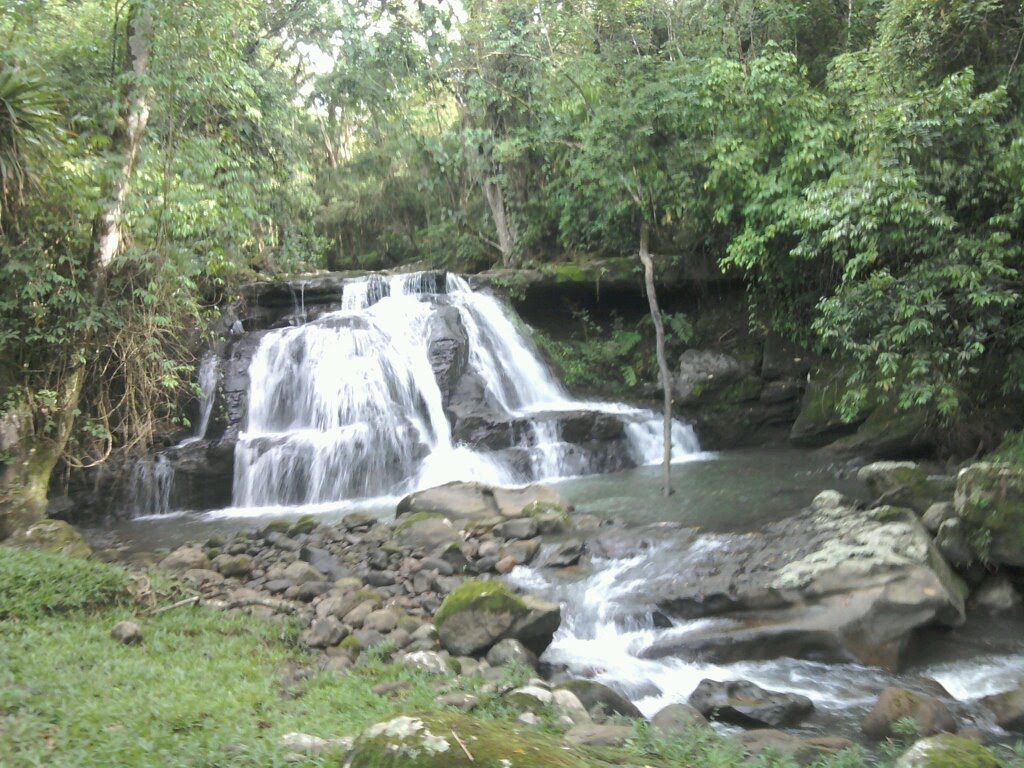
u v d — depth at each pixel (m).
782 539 9.08
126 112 12.09
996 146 10.41
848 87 14.07
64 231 11.36
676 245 19.72
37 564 7.74
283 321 19.05
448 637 7.20
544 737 4.36
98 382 13.10
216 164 13.80
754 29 18.20
